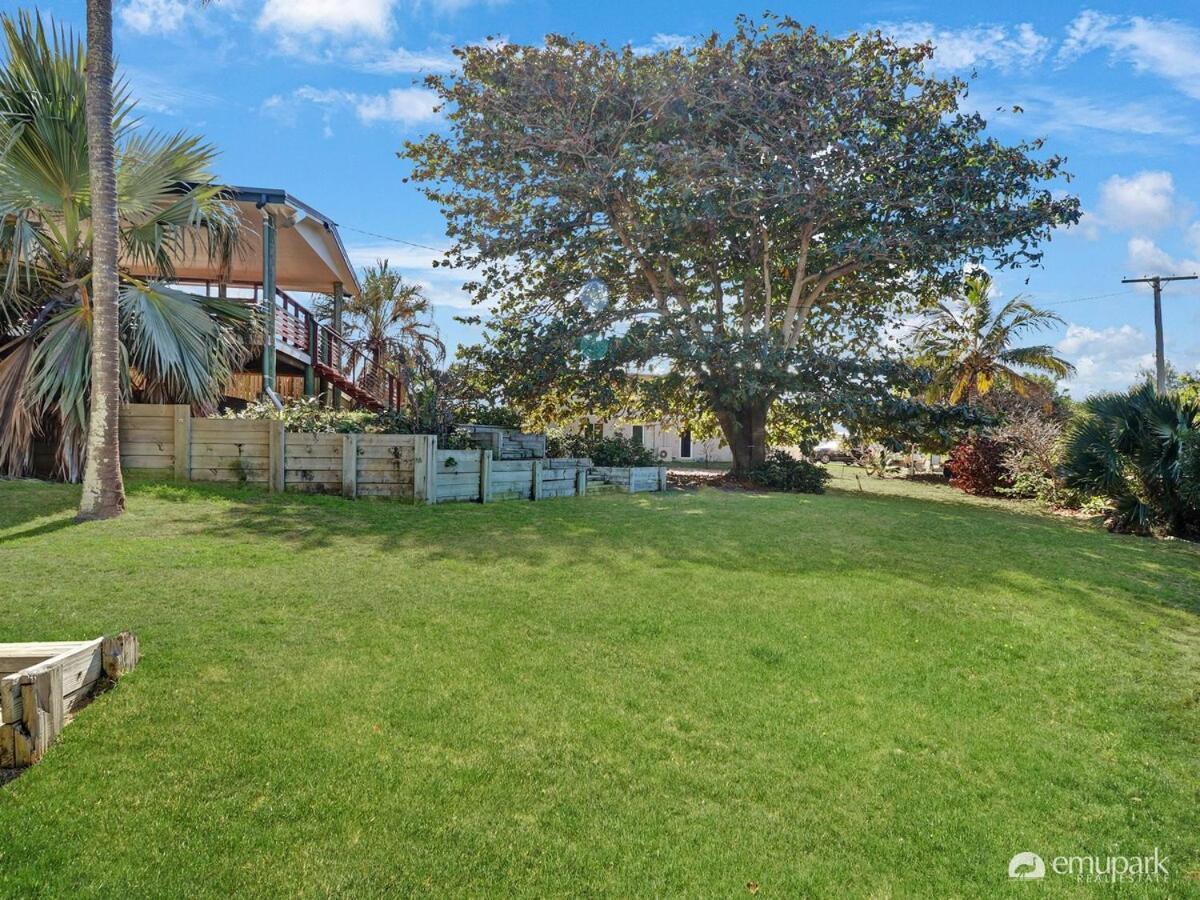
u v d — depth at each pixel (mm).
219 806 2471
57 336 8359
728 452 30781
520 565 5871
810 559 6578
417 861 2266
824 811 2697
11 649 3111
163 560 5367
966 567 6559
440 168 14711
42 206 8930
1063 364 23500
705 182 12969
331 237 15008
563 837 2436
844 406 13242
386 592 4914
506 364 14391
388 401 17375
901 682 3910
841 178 13359
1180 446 9797
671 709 3428
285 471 8750
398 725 3096
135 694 3219
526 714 3277
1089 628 4961
